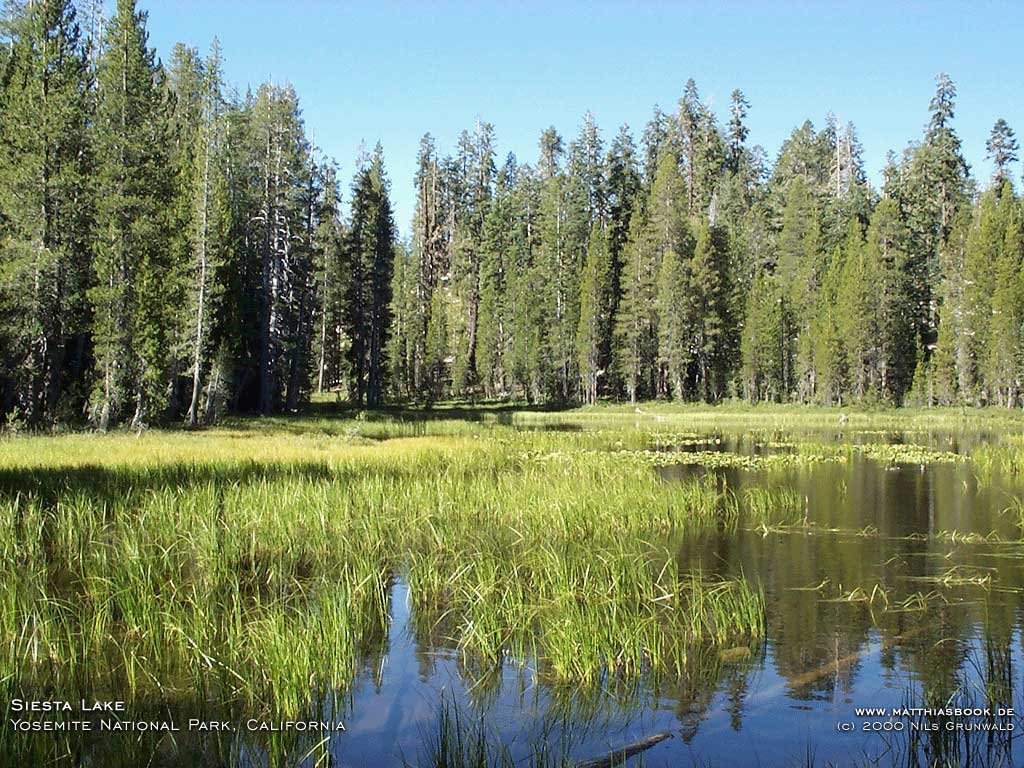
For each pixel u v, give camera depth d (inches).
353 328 2453.2
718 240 2832.2
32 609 350.9
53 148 1255.5
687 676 323.0
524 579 447.2
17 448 909.2
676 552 530.9
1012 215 2418.8
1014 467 968.3
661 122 3814.0
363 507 618.8
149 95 1385.3
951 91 3331.7
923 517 654.5
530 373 2746.1
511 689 310.7
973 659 339.9
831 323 2522.1
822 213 3218.5
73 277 1318.9
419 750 258.4
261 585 431.5
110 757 252.7
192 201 1552.7
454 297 3599.9
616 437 1423.5
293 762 249.9
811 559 511.8
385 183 2746.1
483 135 4015.8
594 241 2824.8
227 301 1688.0
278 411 2007.9
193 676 311.7
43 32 1283.2
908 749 260.7
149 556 440.1
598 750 260.2
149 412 1359.5
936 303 2881.4
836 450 1183.6
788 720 282.8
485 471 852.6
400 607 409.1
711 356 2768.2
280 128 1884.8
